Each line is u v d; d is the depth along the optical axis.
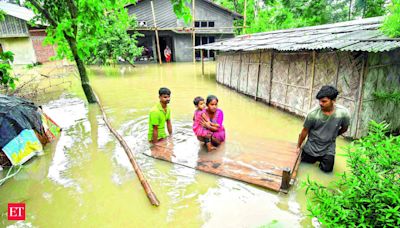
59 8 7.77
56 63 21.48
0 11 7.12
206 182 3.80
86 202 3.49
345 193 2.74
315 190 3.02
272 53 7.69
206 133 4.59
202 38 24.09
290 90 7.06
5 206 3.46
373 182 2.61
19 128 4.65
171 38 23.92
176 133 5.66
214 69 17.55
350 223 2.46
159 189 3.69
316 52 5.95
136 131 5.97
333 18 18.42
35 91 9.62
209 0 22.80
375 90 5.02
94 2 6.63
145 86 11.52
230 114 7.23
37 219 3.21
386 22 4.96
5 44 20.61
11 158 4.44
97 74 15.49
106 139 5.54
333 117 3.73
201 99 4.62
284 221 3.00
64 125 6.47
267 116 7.00
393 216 2.27
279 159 4.32
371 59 4.77
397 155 2.70
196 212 3.21
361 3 15.31
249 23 29.64
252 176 3.82
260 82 8.51
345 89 5.29
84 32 7.72
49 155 4.87
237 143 5.04
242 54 9.63
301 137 4.27
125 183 3.88
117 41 16.14
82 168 4.36
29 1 7.29
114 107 8.06
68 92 10.52
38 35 21.88
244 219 3.06
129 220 3.12
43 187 3.87
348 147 3.18
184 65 20.25
